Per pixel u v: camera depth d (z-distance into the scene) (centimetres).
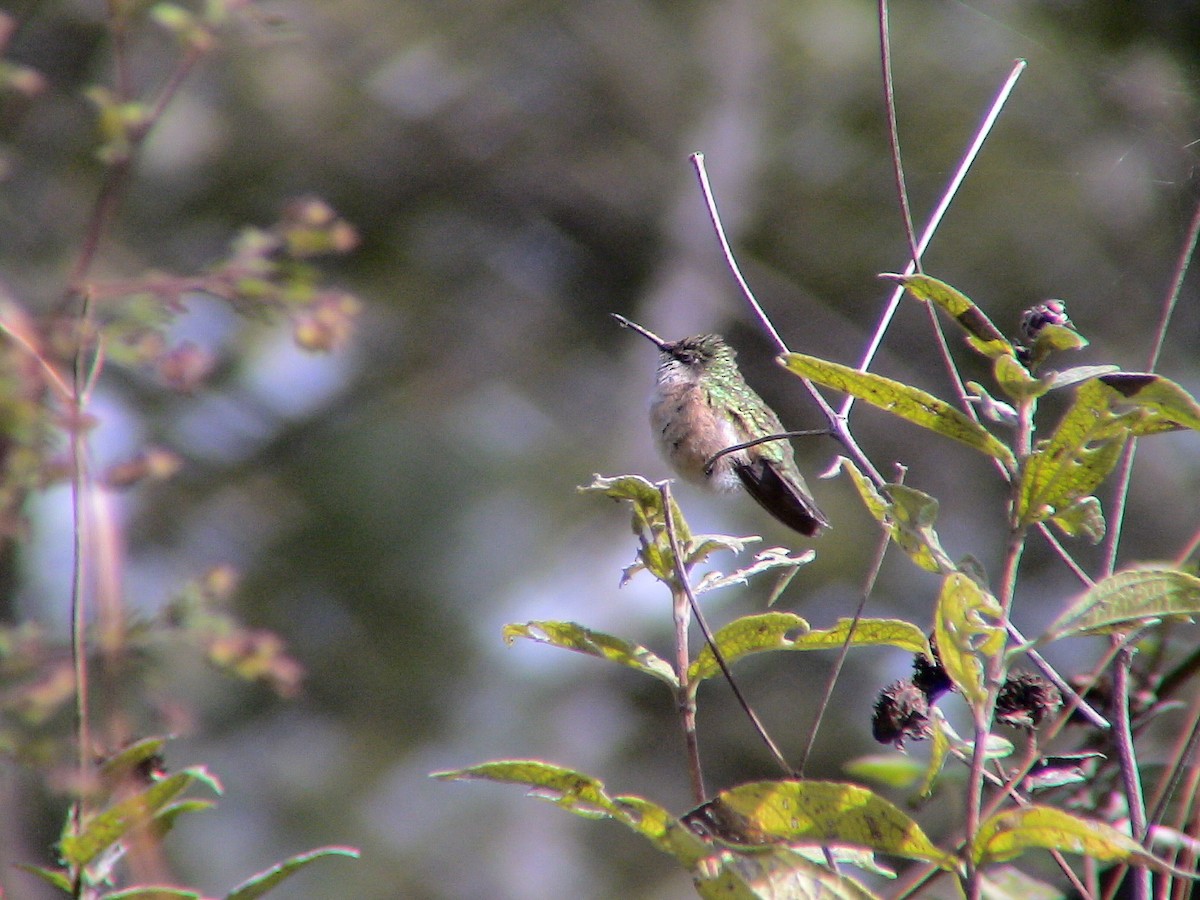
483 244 1517
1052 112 1142
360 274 1470
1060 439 293
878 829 286
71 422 343
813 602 1188
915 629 328
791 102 1422
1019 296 1199
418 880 1111
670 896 1114
